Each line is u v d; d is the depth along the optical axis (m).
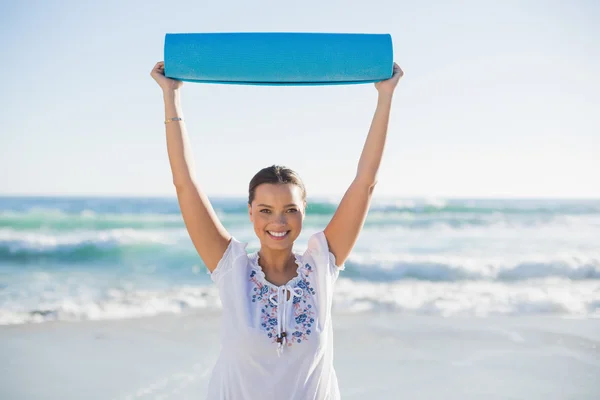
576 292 8.50
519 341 5.53
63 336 5.66
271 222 2.11
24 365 4.79
